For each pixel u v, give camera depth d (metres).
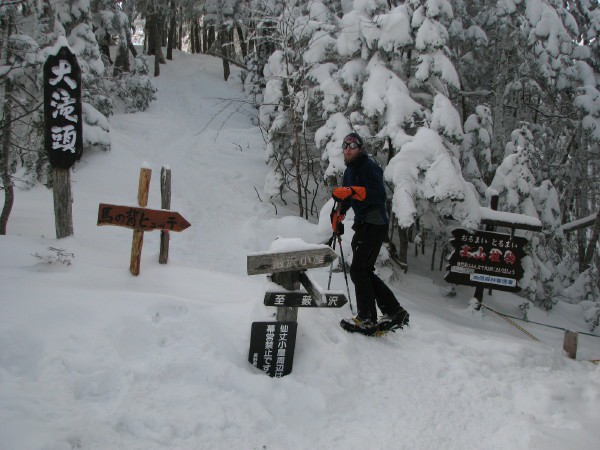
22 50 7.68
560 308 9.40
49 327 3.62
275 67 9.09
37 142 8.47
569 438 3.15
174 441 2.88
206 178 10.21
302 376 3.71
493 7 12.34
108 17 14.95
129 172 9.98
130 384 3.24
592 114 11.70
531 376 4.27
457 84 7.58
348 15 8.10
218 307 4.28
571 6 13.65
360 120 8.02
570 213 16.52
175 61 24.31
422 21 7.57
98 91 11.38
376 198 4.33
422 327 5.12
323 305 3.60
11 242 5.28
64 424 2.81
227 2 19.19
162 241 5.21
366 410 3.45
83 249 5.48
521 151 8.57
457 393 3.82
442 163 6.79
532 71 12.47
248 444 2.96
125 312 3.87
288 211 9.07
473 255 6.65
